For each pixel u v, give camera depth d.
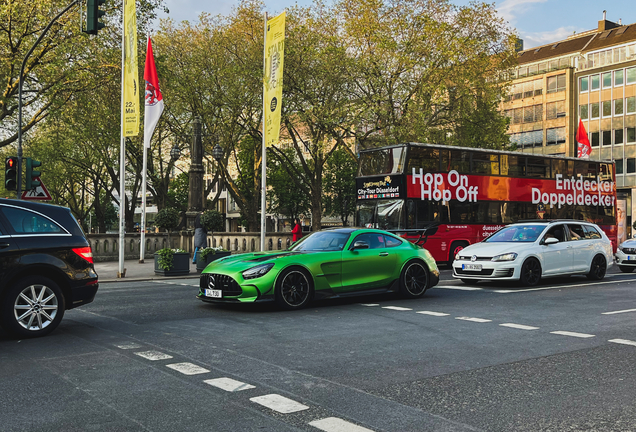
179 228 36.69
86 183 57.81
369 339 7.41
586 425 4.14
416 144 19.97
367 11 31.67
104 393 4.91
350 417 4.30
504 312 9.81
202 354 6.50
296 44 33.97
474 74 31.95
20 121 17.45
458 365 6.00
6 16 24.97
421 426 4.11
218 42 36.78
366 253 11.01
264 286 9.73
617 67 59.28
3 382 5.27
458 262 14.29
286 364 6.02
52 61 26.14
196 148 29.91
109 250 26.91
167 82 35.97
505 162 22.28
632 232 57.69
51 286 7.63
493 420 4.25
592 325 8.48
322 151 35.66
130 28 17.16
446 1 31.77
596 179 25.47
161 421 4.20
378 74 31.67
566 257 14.74
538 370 5.78
